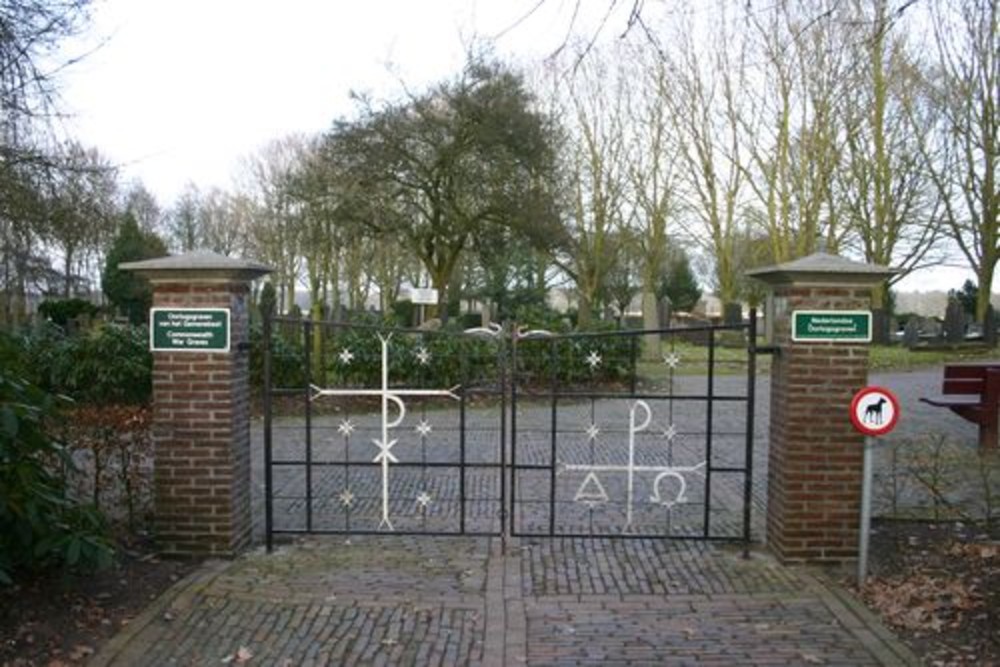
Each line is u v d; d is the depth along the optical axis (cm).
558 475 913
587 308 2980
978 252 2761
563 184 3077
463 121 2412
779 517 617
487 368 1484
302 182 2639
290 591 550
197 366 612
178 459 614
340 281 3841
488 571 592
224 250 4212
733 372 2070
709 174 2914
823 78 2400
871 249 2812
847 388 598
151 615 501
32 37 905
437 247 2627
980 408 1026
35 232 1073
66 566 526
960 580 557
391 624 499
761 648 464
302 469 956
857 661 447
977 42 2383
